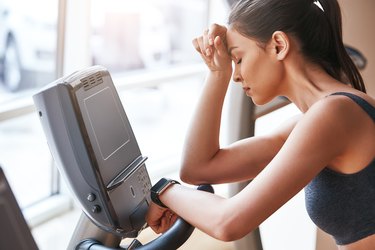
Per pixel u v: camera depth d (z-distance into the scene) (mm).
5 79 2773
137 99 3717
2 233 877
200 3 3826
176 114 3945
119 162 1331
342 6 2555
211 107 1543
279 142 1614
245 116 2049
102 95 1319
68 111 1182
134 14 3500
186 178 1579
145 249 1212
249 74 1355
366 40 2672
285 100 2148
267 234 2850
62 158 1235
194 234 2621
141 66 3678
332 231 1383
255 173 1614
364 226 1307
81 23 2670
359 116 1227
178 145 3826
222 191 3303
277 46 1312
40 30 2707
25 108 2506
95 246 1351
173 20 3820
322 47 1349
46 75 2785
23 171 2914
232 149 1594
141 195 1417
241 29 1344
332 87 1296
